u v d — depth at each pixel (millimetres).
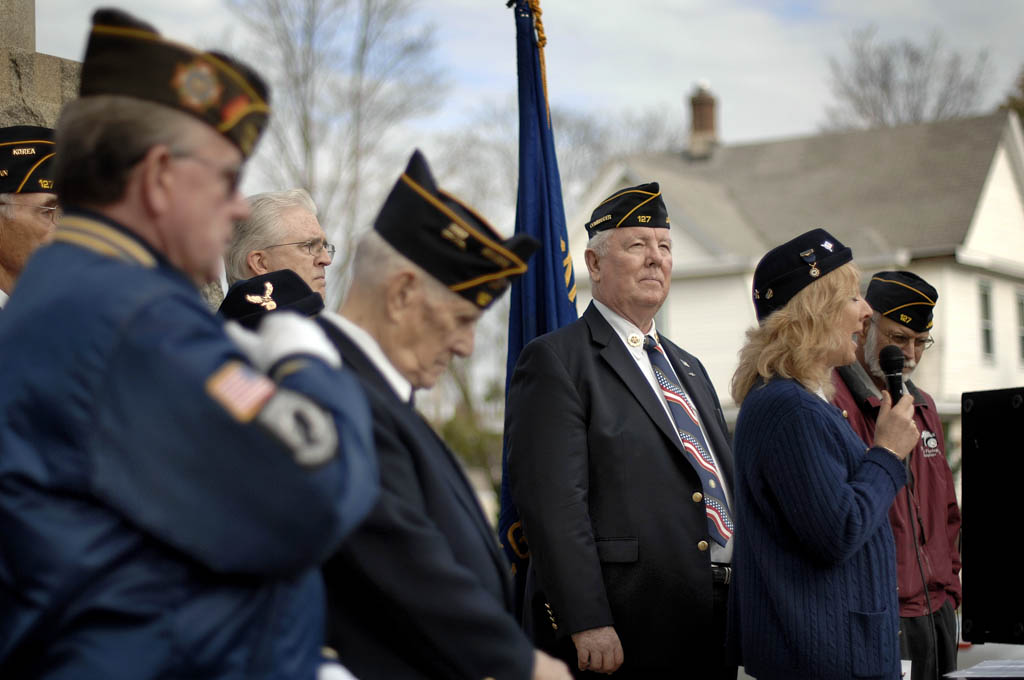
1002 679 3076
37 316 1479
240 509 1436
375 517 1946
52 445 1434
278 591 1537
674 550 3322
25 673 1455
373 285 2127
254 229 3609
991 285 21953
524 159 4137
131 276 1499
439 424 23016
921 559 3920
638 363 3566
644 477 3361
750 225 22922
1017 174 23312
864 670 2840
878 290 4254
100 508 1435
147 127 1551
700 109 27141
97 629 1421
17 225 3018
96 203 1568
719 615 3404
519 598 3689
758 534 2980
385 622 1970
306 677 1571
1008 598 3270
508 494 3709
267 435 1441
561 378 3406
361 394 1627
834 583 2891
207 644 1459
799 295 3094
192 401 1428
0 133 3045
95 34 1583
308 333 1609
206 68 1598
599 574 3211
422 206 2098
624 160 23016
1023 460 3256
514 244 2156
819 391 3086
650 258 3596
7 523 1424
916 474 4125
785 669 2871
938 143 23469
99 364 1437
